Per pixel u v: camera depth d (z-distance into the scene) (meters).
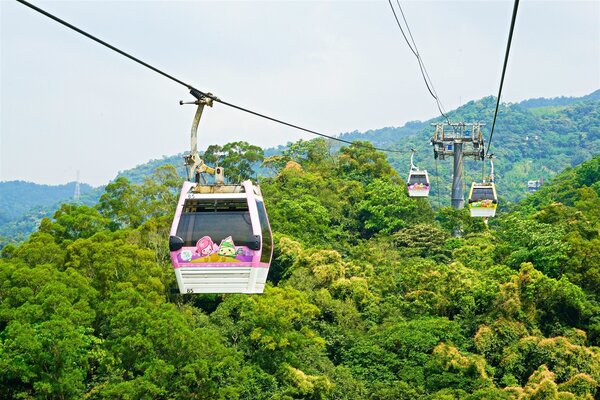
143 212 62.47
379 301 59.44
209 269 20.50
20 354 37.97
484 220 82.75
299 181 88.44
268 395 44.38
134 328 40.62
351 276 62.59
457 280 57.69
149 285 46.59
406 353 51.41
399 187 89.62
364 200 88.50
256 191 22.20
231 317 50.38
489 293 54.84
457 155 87.50
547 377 45.91
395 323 55.09
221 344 43.75
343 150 100.75
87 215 56.41
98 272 46.91
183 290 20.61
